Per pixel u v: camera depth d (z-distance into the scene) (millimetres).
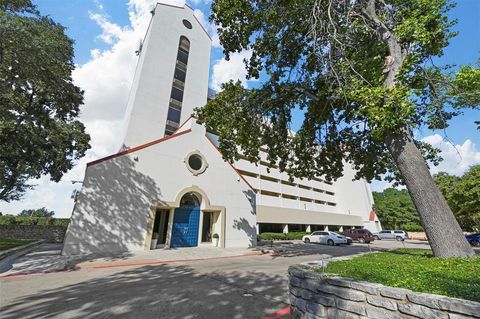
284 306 5840
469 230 31844
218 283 8047
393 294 3211
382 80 7223
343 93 7590
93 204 13281
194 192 17750
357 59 8578
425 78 7156
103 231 13281
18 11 10836
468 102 6613
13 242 19141
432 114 7859
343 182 55844
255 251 16891
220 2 9008
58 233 26891
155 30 32156
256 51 10258
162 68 31391
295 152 13305
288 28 9250
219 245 18000
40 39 10000
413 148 6668
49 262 11344
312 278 4309
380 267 4723
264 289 7398
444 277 3723
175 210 16875
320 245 25328
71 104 18266
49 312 5293
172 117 30797
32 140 16641
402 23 7051
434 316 2791
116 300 6113
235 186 20469
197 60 35906
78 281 8102
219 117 11672
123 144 26188
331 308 3871
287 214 34906
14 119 13719
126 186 14586
